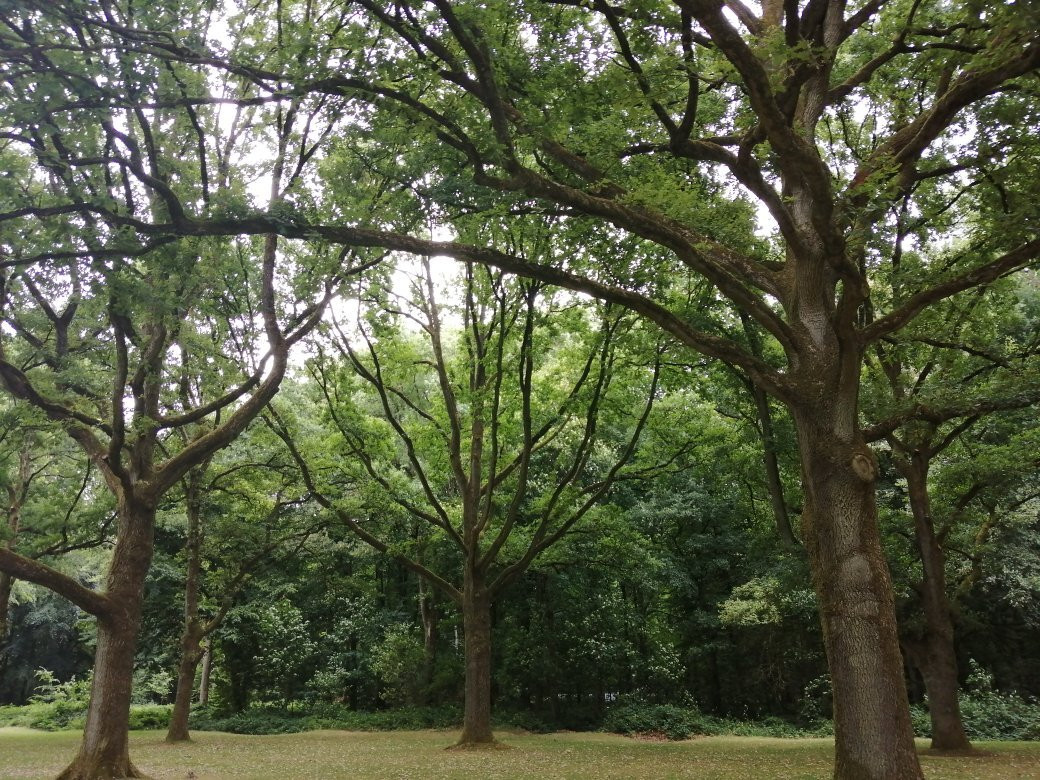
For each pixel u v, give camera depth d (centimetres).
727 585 2781
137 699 3466
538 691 2711
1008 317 1705
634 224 986
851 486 929
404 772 1411
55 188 1275
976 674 2323
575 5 880
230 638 2900
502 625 2788
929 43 941
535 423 2166
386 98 976
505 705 2792
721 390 1952
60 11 920
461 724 2636
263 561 2491
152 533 1392
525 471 1956
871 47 1284
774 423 1686
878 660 870
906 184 1076
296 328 1636
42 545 1752
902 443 1827
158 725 2806
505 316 1959
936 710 1695
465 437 2391
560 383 2273
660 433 2119
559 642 2688
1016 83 958
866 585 894
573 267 1617
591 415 1914
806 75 864
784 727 2402
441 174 1217
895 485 2238
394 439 2875
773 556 2030
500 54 1037
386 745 2014
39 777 1374
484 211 1158
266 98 997
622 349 1891
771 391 1002
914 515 1806
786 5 842
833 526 924
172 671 3191
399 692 2911
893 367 1730
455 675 2811
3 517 2055
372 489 2014
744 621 2244
